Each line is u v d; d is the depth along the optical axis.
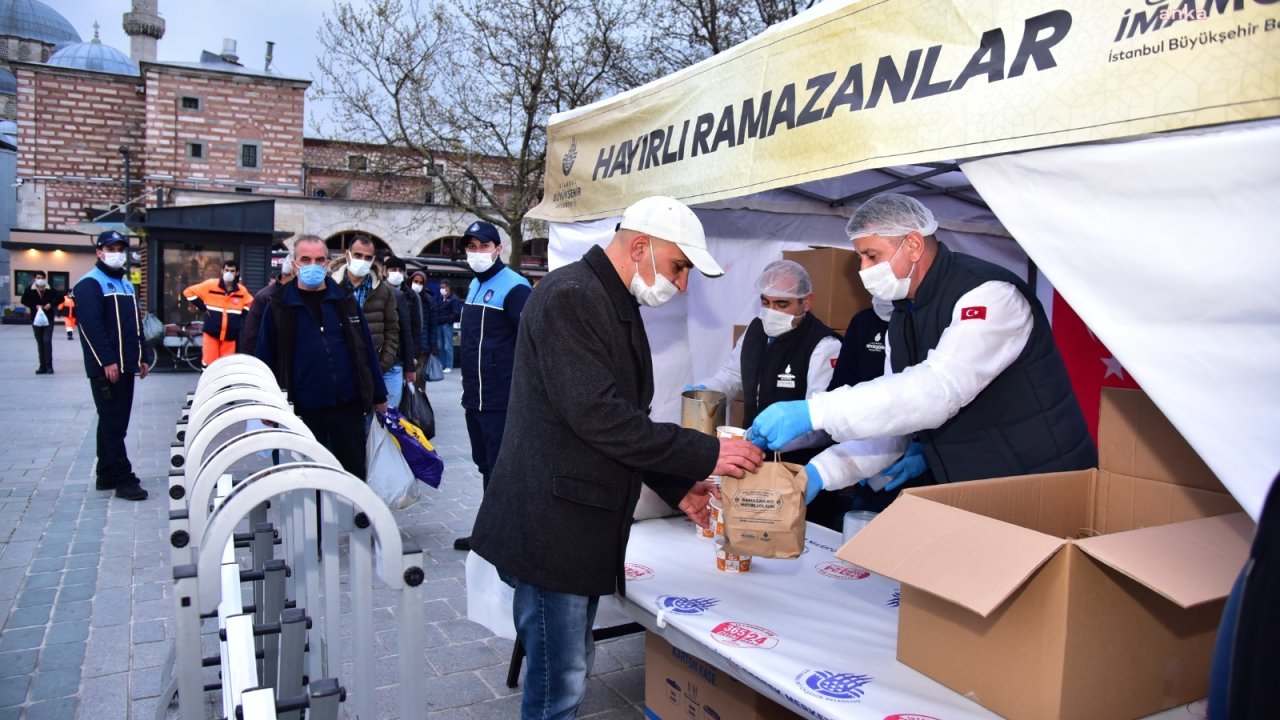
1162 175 1.48
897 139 1.95
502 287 4.41
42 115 28.48
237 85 24.98
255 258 13.75
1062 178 1.64
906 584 1.61
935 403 2.06
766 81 2.40
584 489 1.96
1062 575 1.41
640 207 2.04
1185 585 1.32
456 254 26.95
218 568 1.56
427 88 12.41
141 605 3.89
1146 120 1.47
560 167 3.76
